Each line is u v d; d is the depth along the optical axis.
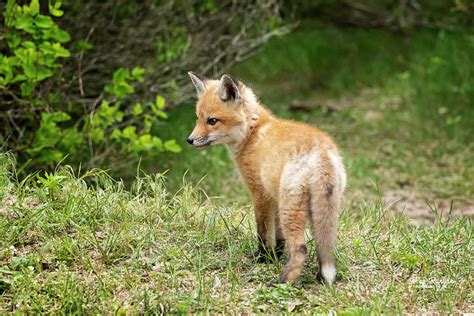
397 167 16.88
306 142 8.51
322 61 24.02
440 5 25.36
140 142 13.20
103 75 16.02
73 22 14.91
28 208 9.23
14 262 8.38
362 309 7.60
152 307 7.80
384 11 25.22
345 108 21.11
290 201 8.32
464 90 20.31
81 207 9.51
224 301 8.03
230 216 10.38
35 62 11.95
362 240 9.78
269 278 8.68
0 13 12.68
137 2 17.20
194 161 15.95
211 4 17.20
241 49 17.56
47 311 7.73
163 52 16.64
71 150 13.03
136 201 10.07
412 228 10.81
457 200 14.88
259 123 9.47
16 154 12.85
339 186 8.29
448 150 17.70
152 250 9.00
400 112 20.28
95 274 8.44
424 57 22.70
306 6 23.88
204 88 10.27
